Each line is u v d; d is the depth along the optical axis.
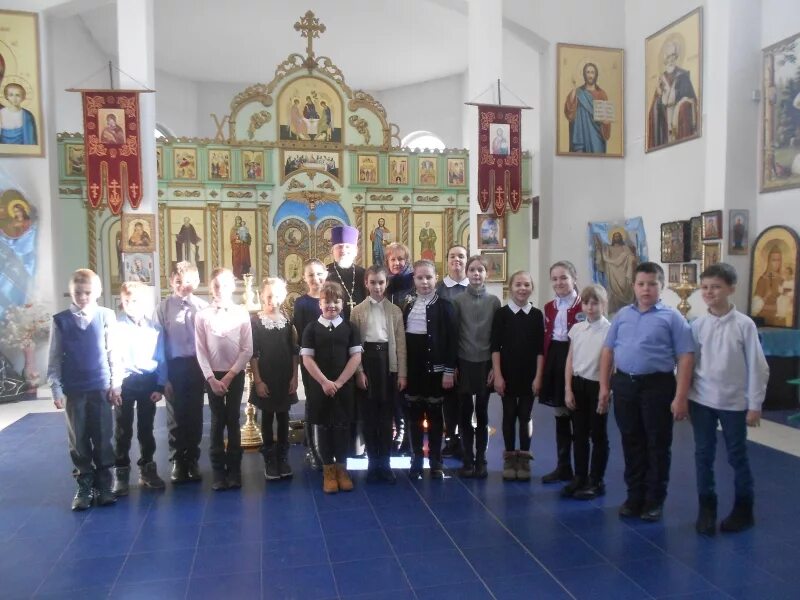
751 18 7.00
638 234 9.19
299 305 4.61
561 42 9.14
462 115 14.84
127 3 7.21
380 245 10.62
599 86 9.33
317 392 4.33
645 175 9.05
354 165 10.45
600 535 3.58
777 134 6.84
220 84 15.26
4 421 6.55
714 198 7.18
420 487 4.39
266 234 10.26
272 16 12.76
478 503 4.08
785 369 6.75
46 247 8.20
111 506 4.12
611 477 4.55
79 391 4.05
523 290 4.36
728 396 3.51
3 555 3.44
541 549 3.42
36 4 8.04
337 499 4.19
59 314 4.06
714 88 7.15
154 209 7.33
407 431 5.20
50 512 4.03
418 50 13.86
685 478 4.53
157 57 13.66
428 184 10.73
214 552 3.43
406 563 3.28
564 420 4.41
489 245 7.59
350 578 3.13
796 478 4.53
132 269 7.20
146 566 3.29
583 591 2.98
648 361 3.65
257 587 3.05
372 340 4.43
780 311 6.77
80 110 11.86
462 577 3.13
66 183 9.82
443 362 4.38
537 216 10.22
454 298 4.55
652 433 3.71
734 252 7.09
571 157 9.29
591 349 4.02
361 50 14.12
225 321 4.36
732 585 3.03
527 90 10.97
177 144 10.01
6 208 7.97
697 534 3.58
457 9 8.69
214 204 10.11
